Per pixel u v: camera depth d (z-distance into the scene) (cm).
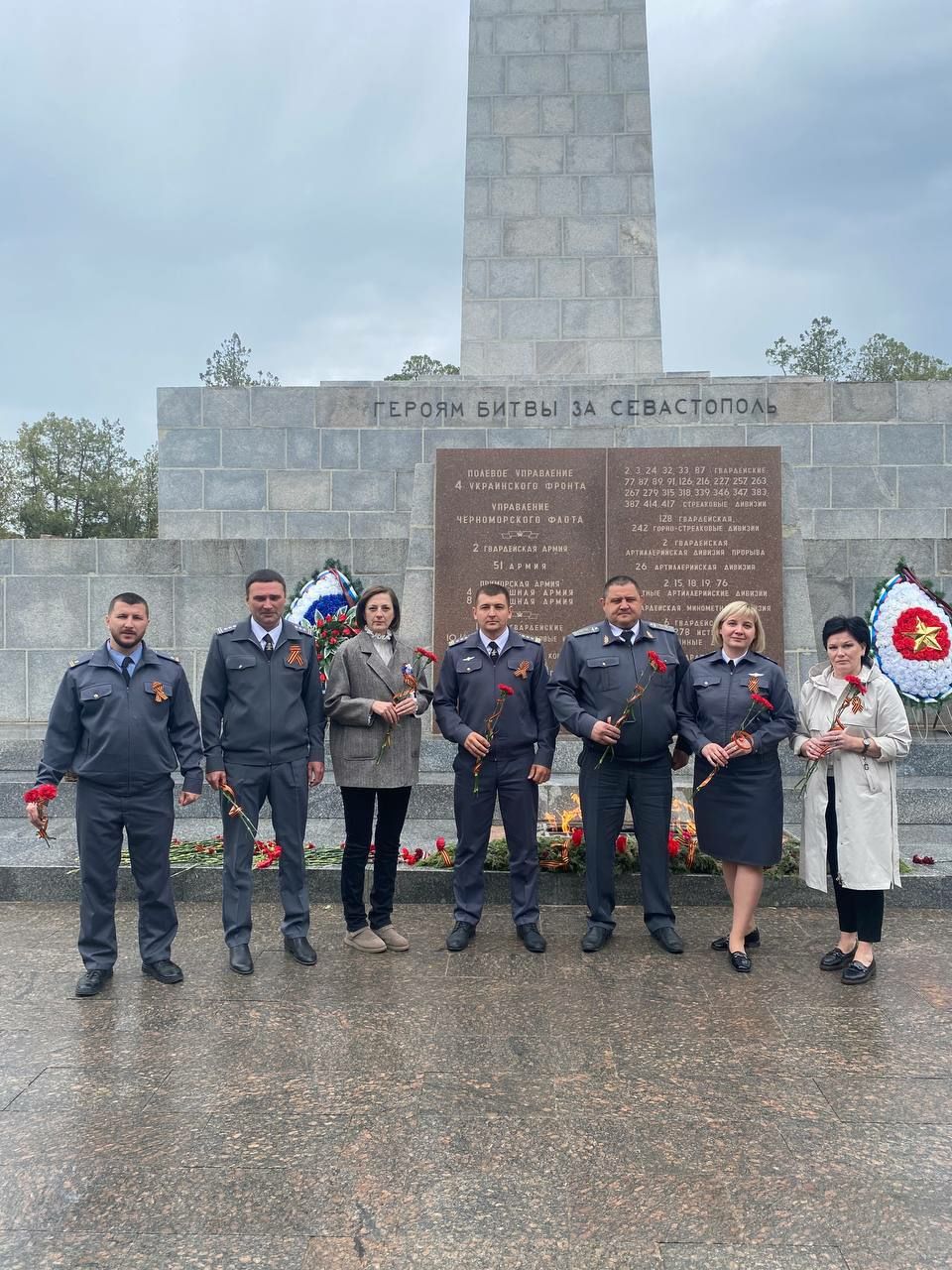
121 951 556
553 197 1248
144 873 514
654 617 871
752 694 525
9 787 827
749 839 525
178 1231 298
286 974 514
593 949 545
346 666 555
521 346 1254
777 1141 348
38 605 1027
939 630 898
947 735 920
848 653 521
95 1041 432
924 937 572
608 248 1245
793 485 878
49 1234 297
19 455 4512
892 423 1174
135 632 514
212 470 1241
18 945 564
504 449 888
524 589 878
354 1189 319
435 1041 430
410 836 745
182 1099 378
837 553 964
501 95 1250
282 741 537
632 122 1242
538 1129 355
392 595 570
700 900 631
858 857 500
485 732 555
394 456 1219
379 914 554
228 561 1005
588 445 1156
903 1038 434
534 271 1251
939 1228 299
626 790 561
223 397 1241
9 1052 421
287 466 1234
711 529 873
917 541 961
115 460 4609
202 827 769
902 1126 358
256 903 643
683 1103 374
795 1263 283
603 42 1242
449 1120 362
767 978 507
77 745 514
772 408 1176
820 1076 397
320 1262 284
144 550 1016
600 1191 318
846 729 513
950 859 674
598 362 1248
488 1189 318
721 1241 292
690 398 1173
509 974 511
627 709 544
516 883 560
